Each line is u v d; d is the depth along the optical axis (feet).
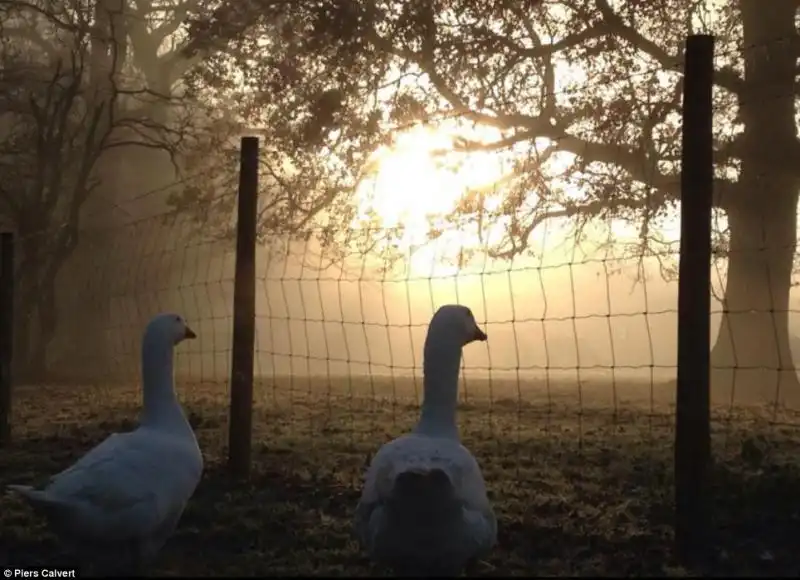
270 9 69.10
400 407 46.14
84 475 15.90
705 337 17.70
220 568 17.81
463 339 17.80
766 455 30.17
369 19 64.03
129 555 16.43
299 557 18.67
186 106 85.92
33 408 46.57
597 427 39.68
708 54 17.75
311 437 34.45
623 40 63.05
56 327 81.41
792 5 62.08
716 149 61.98
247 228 26.43
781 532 20.54
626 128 60.90
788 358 62.34
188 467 17.15
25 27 92.17
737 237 63.46
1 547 19.79
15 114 86.89
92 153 80.23
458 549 14.56
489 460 30.04
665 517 21.68
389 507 14.14
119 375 69.10
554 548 19.30
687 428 17.76
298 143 68.74
